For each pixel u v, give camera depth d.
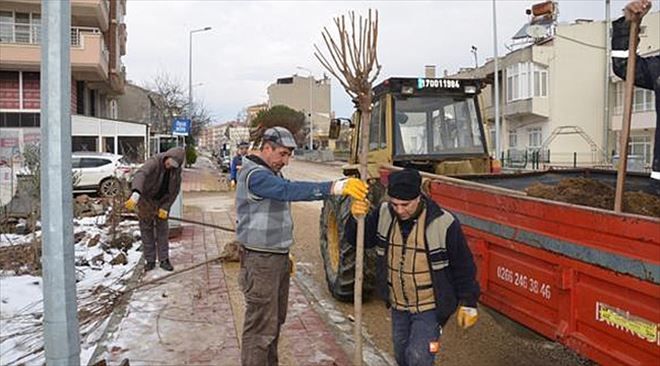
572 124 34.44
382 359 4.68
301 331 5.27
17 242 8.56
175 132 24.61
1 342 4.89
